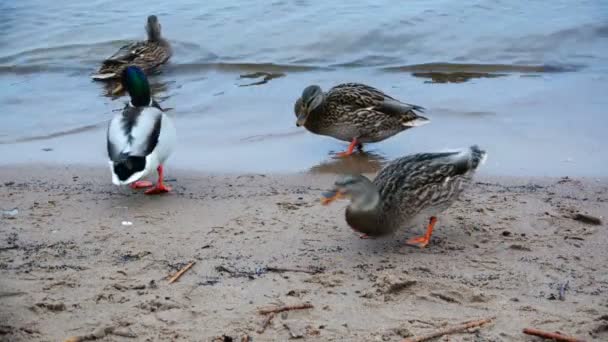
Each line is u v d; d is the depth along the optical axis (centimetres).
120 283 376
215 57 607
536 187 441
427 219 417
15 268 385
